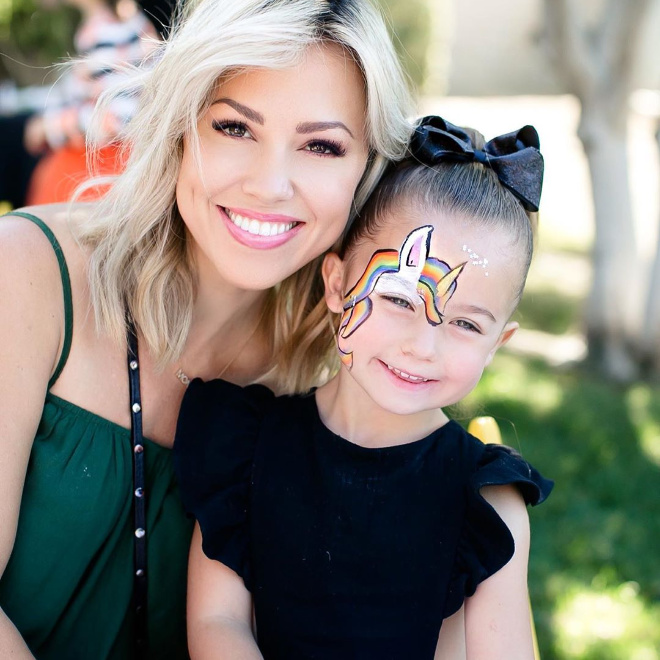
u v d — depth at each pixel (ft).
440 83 30.71
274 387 6.49
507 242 5.43
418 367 5.35
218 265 5.54
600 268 19.12
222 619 5.56
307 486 5.62
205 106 5.26
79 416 5.52
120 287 5.71
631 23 17.74
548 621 10.63
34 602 5.47
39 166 14.39
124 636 5.83
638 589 11.41
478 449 5.69
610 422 16.03
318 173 5.33
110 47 10.87
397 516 5.49
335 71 5.21
